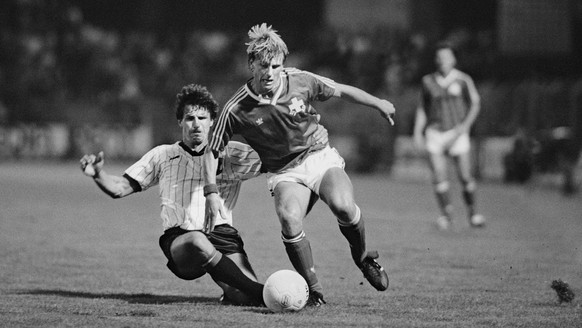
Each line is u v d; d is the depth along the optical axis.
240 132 18.00
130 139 82.56
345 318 16.34
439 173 35.78
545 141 59.31
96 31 97.62
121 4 99.88
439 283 21.47
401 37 81.50
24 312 16.84
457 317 16.69
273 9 98.38
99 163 17.53
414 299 18.94
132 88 87.25
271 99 17.73
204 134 18.20
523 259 26.16
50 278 21.89
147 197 51.03
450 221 35.53
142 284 21.08
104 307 17.47
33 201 46.03
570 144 57.28
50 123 83.94
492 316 16.83
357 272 23.41
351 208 17.73
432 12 84.62
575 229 35.09
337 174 18.14
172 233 18.03
